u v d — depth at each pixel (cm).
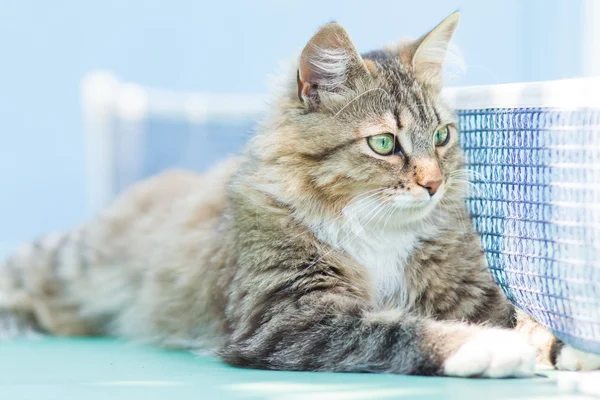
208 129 160
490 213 104
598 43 186
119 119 159
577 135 95
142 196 128
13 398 90
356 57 104
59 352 111
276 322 99
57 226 183
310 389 91
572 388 90
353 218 104
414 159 103
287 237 103
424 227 105
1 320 124
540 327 100
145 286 118
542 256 98
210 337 109
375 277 105
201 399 89
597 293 93
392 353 96
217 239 109
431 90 106
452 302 105
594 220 94
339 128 103
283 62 108
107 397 90
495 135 104
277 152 105
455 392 89
